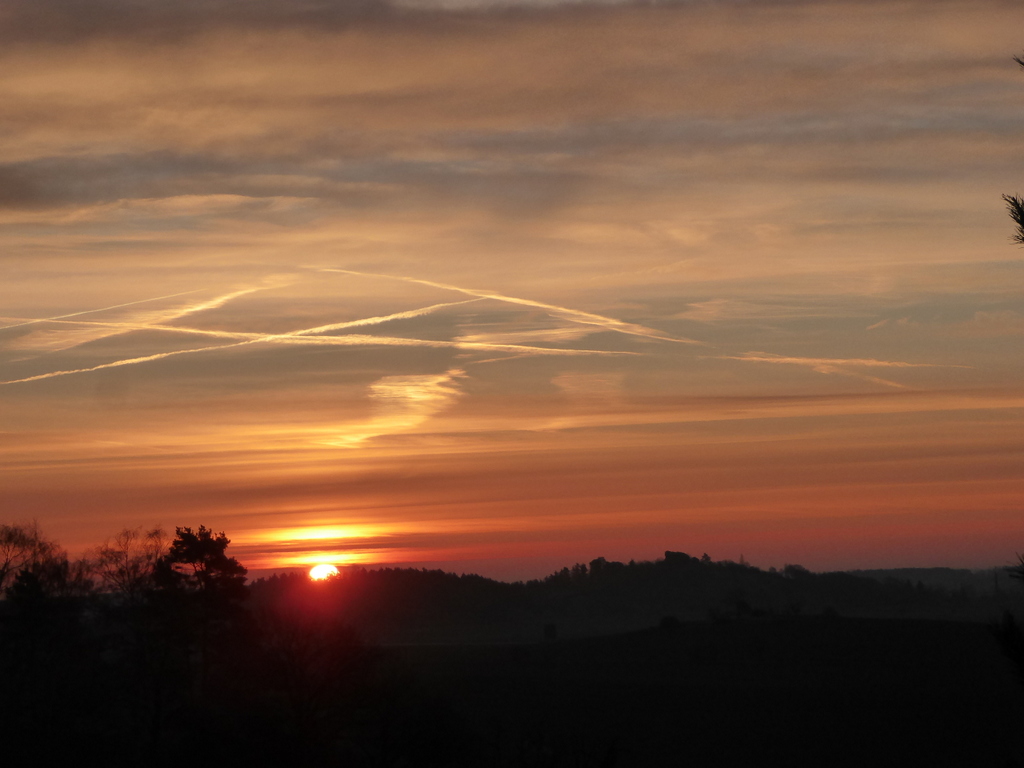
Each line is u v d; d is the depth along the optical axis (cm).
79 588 5678
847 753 6631
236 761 4328
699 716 7756
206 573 5400
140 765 4622
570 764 4084
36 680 5469
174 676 5169
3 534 6006
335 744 4681
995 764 6162
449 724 4828
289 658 4516
